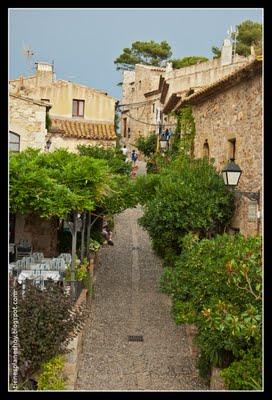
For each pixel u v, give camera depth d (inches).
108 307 538.3
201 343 330.3
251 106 466.9
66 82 1130.7
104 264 699.4
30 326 295.1
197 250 374.9
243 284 292.8
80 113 1138.0
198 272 361.1
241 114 495.8
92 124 1136.2
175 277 389.4
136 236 866.8
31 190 402.9
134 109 1859.0
